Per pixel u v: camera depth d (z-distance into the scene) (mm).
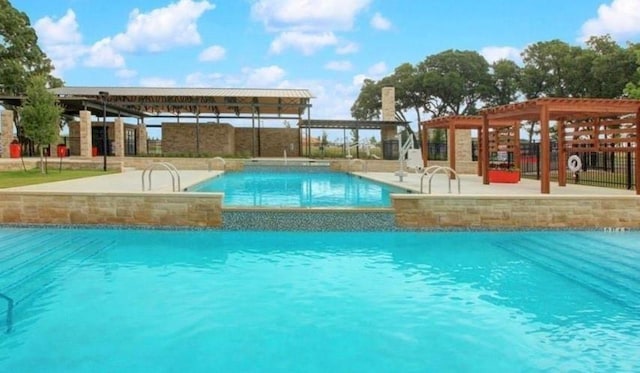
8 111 21422
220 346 3822
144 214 8375
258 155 29734
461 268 6262
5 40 28344
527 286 5492
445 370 3432
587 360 3619
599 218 8586
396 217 8367
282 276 5836
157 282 5555
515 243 7695
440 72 38969
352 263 6488
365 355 3678
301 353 3699
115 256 6770
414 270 6156
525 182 14352
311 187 14797
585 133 13320
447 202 8391
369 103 40719
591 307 4820
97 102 22375
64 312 4555
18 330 4109
